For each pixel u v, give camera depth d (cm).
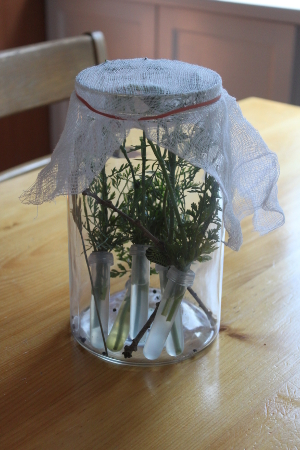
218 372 52
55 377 51
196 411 48
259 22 158
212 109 46
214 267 54
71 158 47
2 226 76
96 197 49
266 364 53
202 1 165
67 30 212
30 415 47
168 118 44
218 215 51
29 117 221
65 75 109
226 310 61
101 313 52
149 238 50
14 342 56
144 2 180
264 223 55
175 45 183
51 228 76
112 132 45
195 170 48
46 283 65
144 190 49
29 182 87
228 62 172
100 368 53
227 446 44
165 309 50
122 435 45
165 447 44
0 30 197
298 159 95
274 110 116
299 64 159
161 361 53
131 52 197
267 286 65
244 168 52
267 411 48
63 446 44
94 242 51
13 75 101
